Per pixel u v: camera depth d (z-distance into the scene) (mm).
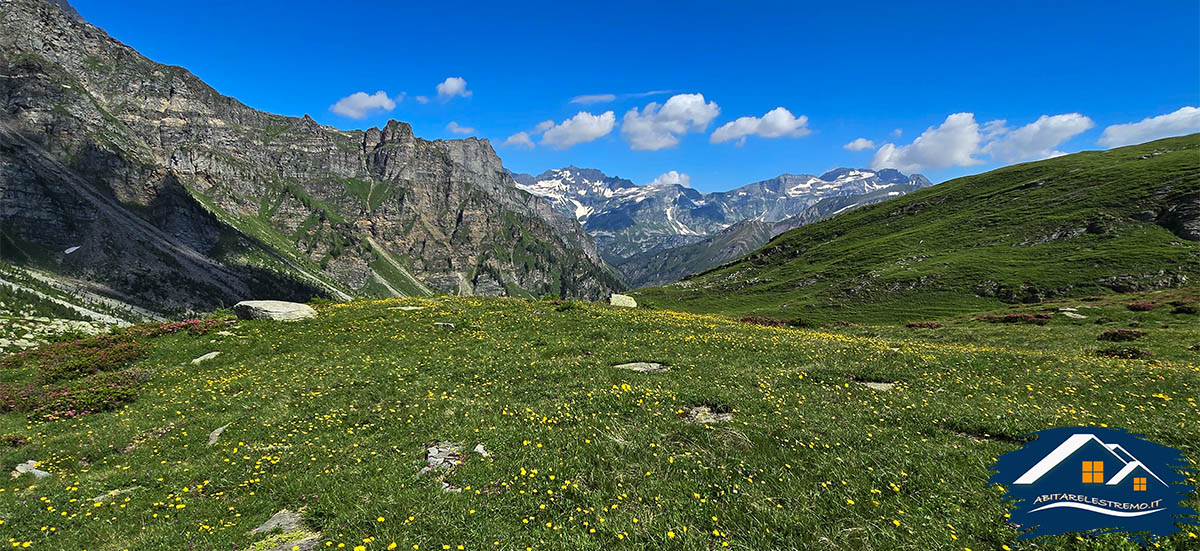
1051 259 92750
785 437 13570
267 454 15094
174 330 34062
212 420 18984
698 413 16250
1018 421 13945
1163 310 48125
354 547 9477
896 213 163750
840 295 102125
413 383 21703
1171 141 162250
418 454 13953
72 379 26391
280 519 11117
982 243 111750
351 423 17484
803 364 22719
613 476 11664
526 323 34438
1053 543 8438
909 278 99438
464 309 39219
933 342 43719
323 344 30688
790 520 9445
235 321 37219
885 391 18047
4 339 39625
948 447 12539
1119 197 107688
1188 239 84250
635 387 18781
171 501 12117
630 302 56406
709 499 10438
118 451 17078
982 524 9047
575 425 15289
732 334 31438
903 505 9812
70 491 13094
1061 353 28297
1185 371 20250
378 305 42031
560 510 10414
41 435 18797
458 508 10484
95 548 10242
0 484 14461
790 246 169375
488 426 15477
